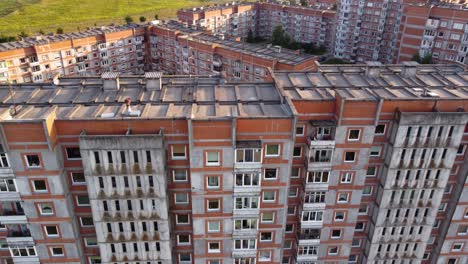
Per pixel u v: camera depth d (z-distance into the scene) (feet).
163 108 130.93
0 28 577.84
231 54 334.44
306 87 146.51
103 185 119.24
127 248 131.85
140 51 421.59
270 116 118.52
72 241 132.98
